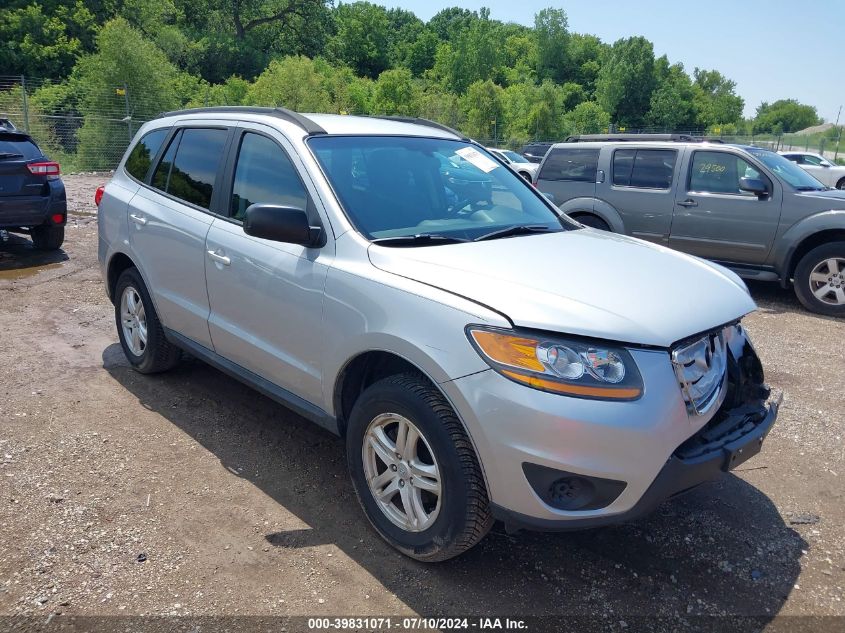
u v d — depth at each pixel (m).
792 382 5.26
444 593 2.78
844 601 2.80
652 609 2.73
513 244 3.30
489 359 2.51
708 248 8.16
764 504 3.53
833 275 7.31
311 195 3.39
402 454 2.88
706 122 100.25
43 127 25.97
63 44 51.09
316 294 3.18
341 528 3.21
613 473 2.44
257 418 4.36
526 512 2.52
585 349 2.47
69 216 12.84
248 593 2.75
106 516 3.24
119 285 4.98
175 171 4.46
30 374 4.98
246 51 72.06
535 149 31.44
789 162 8.34
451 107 52.53
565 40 117.50
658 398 2.49
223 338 3.88
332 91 52.66
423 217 3.49
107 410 4.41
